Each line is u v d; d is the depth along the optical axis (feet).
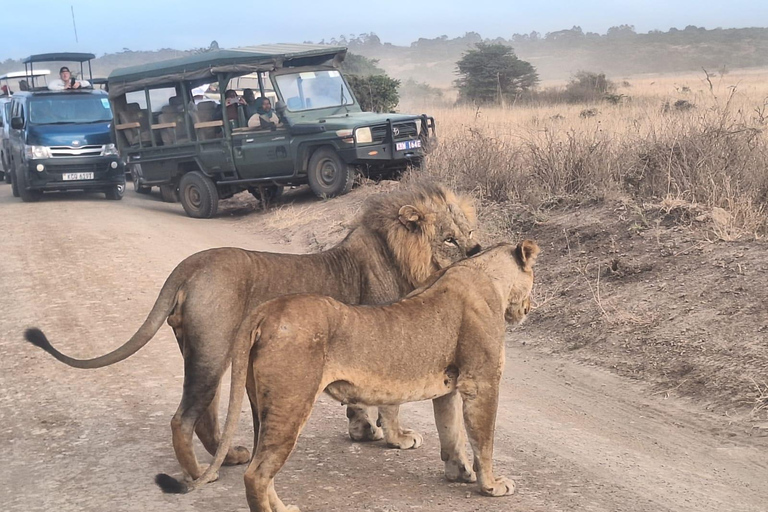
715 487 18.25
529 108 102.73
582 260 33.06
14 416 22.82
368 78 100.99
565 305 30.37
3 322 32.12
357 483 18.15
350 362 15.96
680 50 465.88
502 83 153.38
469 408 17.22
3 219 57.26
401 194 20.31
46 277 39.06
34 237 49.08
